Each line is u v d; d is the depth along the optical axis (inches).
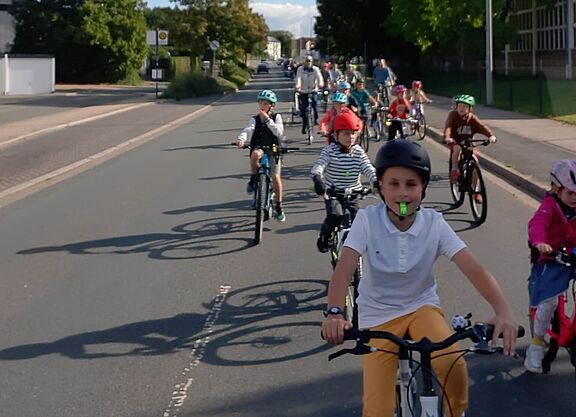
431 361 140.8
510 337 132.9
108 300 302.7
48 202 527.5
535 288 220.5
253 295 305.9
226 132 993.5
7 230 438.0
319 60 3624.5
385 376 146.6
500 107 1208.8
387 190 149.7
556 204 217.3
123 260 365.7
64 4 2906.0
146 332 265.7
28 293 314.5
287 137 907.4
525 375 225.0
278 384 220.7
